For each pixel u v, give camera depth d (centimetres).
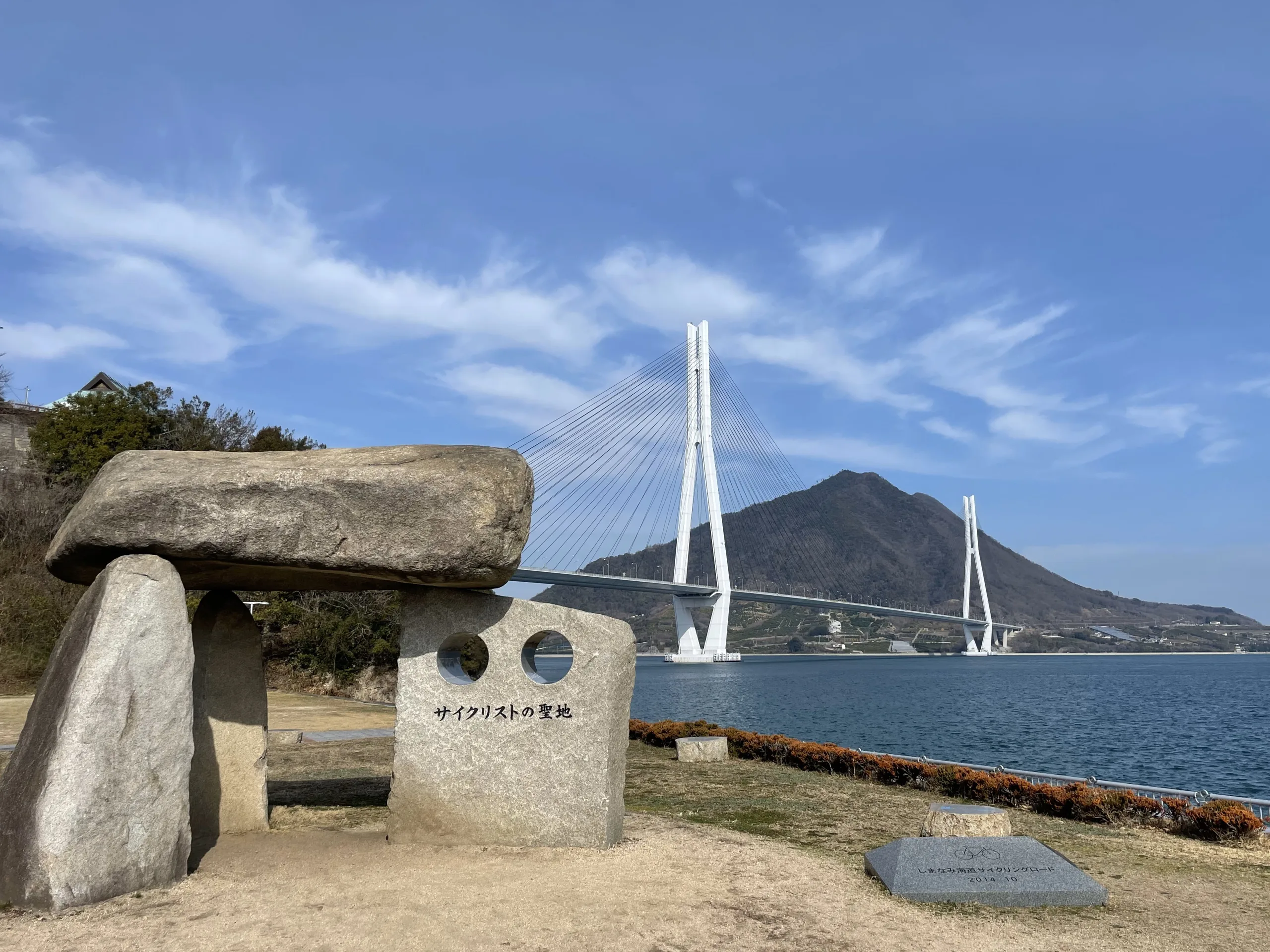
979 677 8456
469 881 763
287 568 829
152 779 728
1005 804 1259
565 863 824
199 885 736
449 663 971
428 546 802
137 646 731
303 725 2166
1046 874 784
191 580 918
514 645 911
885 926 695
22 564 3108
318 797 1205
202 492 785
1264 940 689
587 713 891
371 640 3319
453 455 831
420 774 906
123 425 3803
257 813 966
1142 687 6919
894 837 1026
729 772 1531
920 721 3828
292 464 816
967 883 773
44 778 682
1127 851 995
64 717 697
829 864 881
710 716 3925
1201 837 1067
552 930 654
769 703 4797
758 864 860
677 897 739
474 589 922
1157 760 2664
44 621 2828
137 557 764
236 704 971
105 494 779
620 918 684
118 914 661
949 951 646
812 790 1352
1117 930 708
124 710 715
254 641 993
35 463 3678
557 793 885
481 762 899
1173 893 821
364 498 799
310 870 794
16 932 620
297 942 618
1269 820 1102
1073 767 2486
